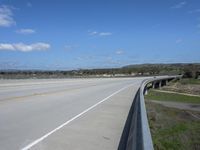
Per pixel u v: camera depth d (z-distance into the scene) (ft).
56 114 40.98
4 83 124.67
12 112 41.47
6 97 64.39
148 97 149.69
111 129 30.45
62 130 29.50
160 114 67.62
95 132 28.76
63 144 23.79
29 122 33.76
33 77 210.59
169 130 48.91
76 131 29.09
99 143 24.35
